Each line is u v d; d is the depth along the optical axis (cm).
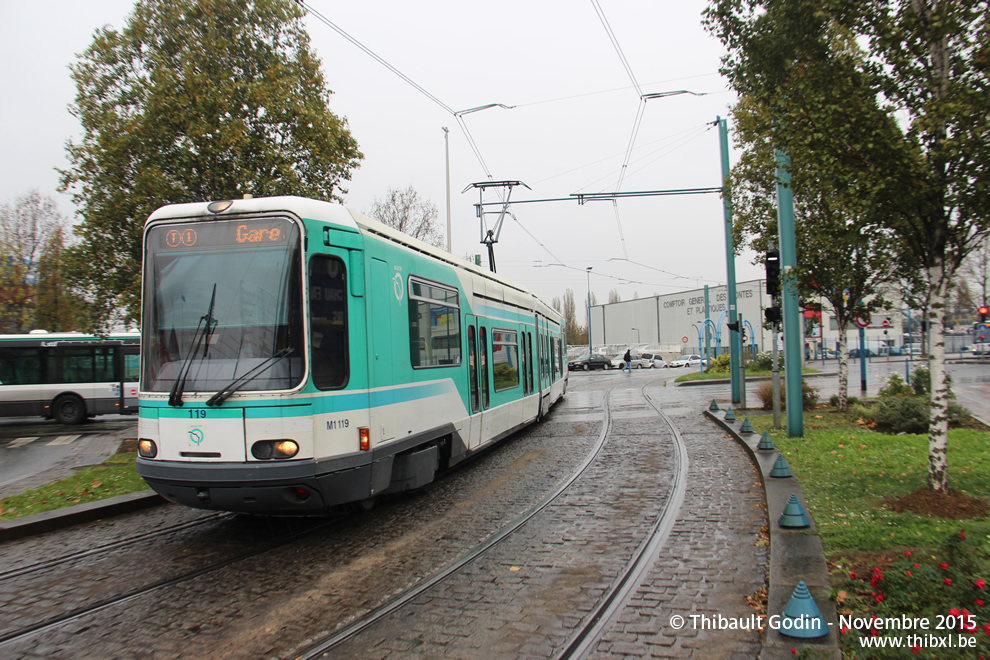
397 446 735
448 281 952
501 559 587
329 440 618
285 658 407
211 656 414
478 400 1055
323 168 1217
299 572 571
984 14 576
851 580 440
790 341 1170
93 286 1208
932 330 654
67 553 648
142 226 1137
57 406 2181
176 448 606
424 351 840
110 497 854
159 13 1107
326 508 707
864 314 1507
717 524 668
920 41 600
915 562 457
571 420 1742
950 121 571
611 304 8200
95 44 1086
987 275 3822
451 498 852
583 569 550
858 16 621
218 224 637
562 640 415
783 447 1046
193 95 1078
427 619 458
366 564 586
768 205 1530
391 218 2703
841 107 600
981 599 384
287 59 1212
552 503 800
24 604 514
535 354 1584
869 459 885
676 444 1218
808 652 347
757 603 457
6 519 755
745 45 722
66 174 1128
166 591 534
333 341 638
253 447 588
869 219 643
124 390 2219
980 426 1205
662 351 6316
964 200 594
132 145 1085
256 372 597
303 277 612
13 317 2714
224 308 619
